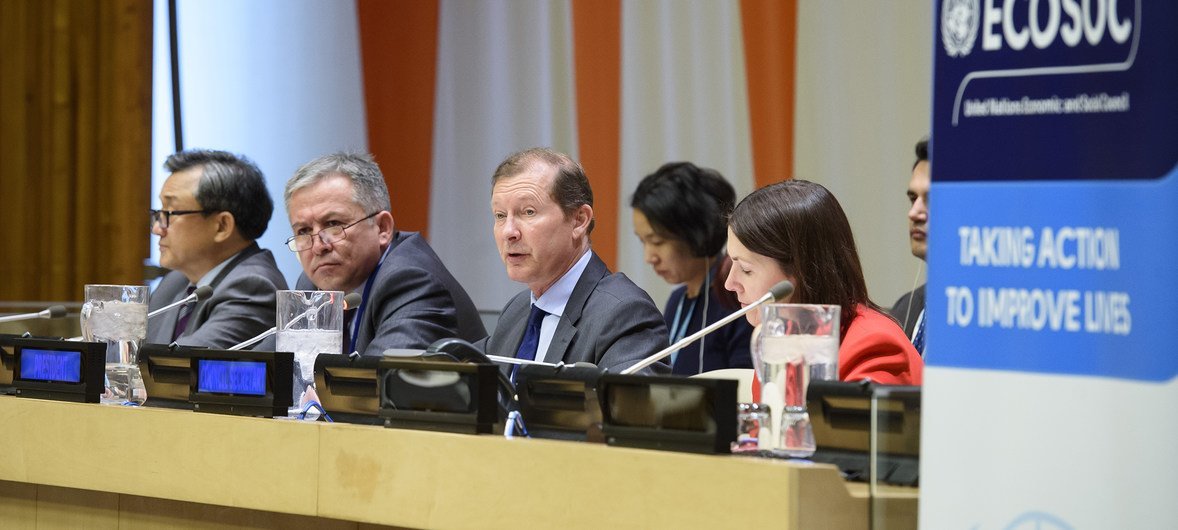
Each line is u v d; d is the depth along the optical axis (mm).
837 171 10945
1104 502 3264
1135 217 3242
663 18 11883
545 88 12562
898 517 3729
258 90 13898
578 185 6871
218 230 9047
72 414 5410
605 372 4250
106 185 14227
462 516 4215
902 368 5230
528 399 4473
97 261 14305
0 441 5680
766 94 11266
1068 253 3336
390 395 4598
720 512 3662
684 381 3891
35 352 5770
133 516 5289
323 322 5410
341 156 7941
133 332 6113
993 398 3434
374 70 13383
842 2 10898
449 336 7539
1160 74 3213
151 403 5406
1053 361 3352
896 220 10672
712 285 8961
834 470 3615
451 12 13047
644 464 3828
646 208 9141
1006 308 3426
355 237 7785
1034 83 3395
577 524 3953
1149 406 3221
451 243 13047
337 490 4551
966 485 3465
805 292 5422
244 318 8430
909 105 10602
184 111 14125
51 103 14336
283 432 4707
